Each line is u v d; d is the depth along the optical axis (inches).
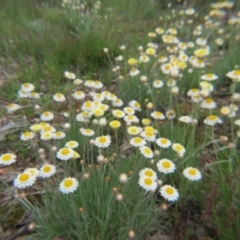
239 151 17.6
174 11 40.1
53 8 39.5
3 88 23.9
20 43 30.1
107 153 16.2
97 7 38.0
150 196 13.1
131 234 10.6
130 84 22.3
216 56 29.8
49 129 14.6
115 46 29.2
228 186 13.8
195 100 18.2
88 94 22.6
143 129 16.1
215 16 36.6
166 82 21.9
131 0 44.4
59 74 25.6
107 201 12.6
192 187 14.9
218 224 12.9
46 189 13.9
